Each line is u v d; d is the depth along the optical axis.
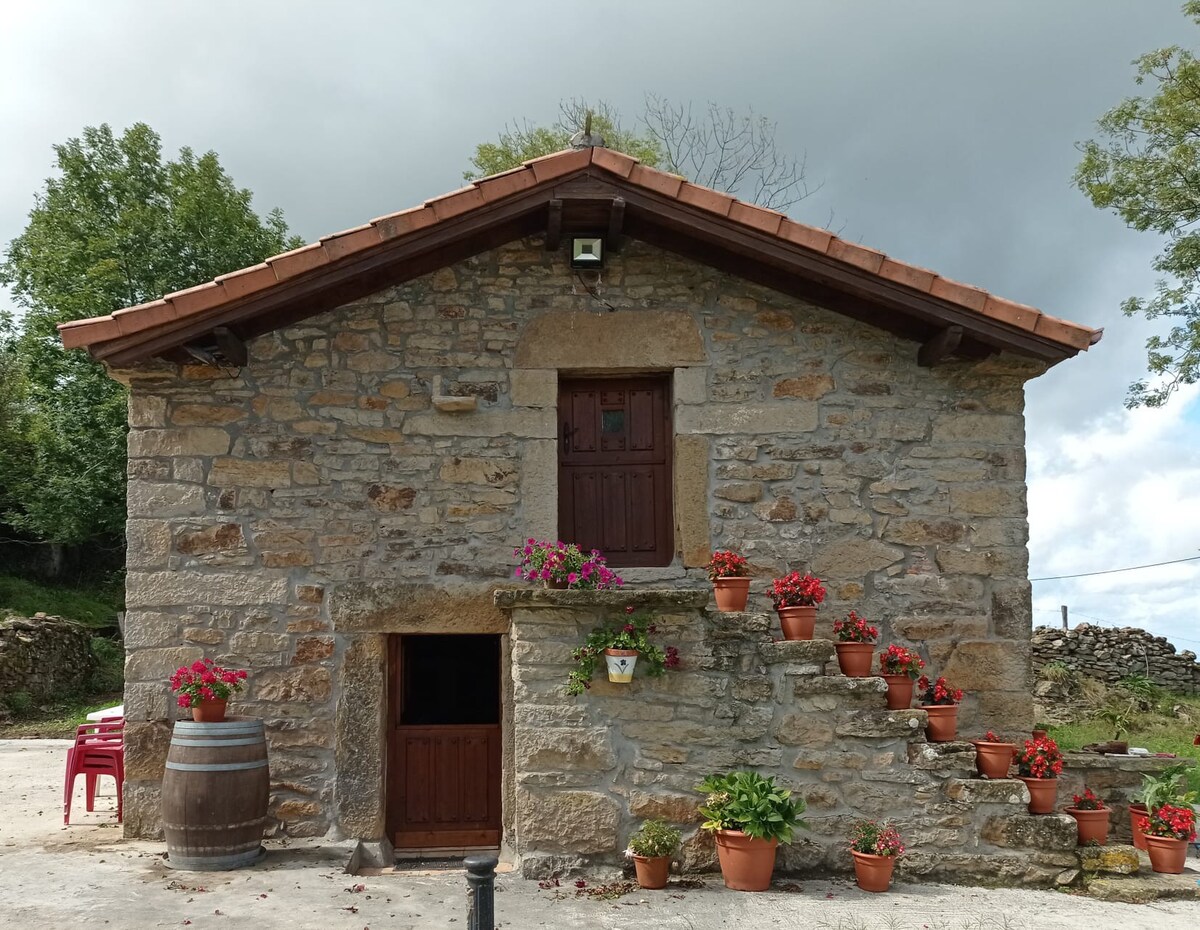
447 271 5.92
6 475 18.64
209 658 5.51
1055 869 4.92
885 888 4.75
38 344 18.70
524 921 4.22
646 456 6.01
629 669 4.88
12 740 11.52
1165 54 12.62
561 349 5.86
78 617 17.91
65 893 4.41
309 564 5.62
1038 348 5.46
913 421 5.83
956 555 5.71
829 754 5.03
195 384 5.73
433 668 6.27
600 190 5.43
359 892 4.59
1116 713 12.16
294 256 5.23
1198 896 4.75
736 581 5.33
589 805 4.93
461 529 5.70
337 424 5.75
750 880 4.72
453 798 5.78
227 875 4.79
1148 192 12.85
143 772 5.44
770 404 5.83
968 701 5.58
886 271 5.35
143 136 19.33
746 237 5.42
